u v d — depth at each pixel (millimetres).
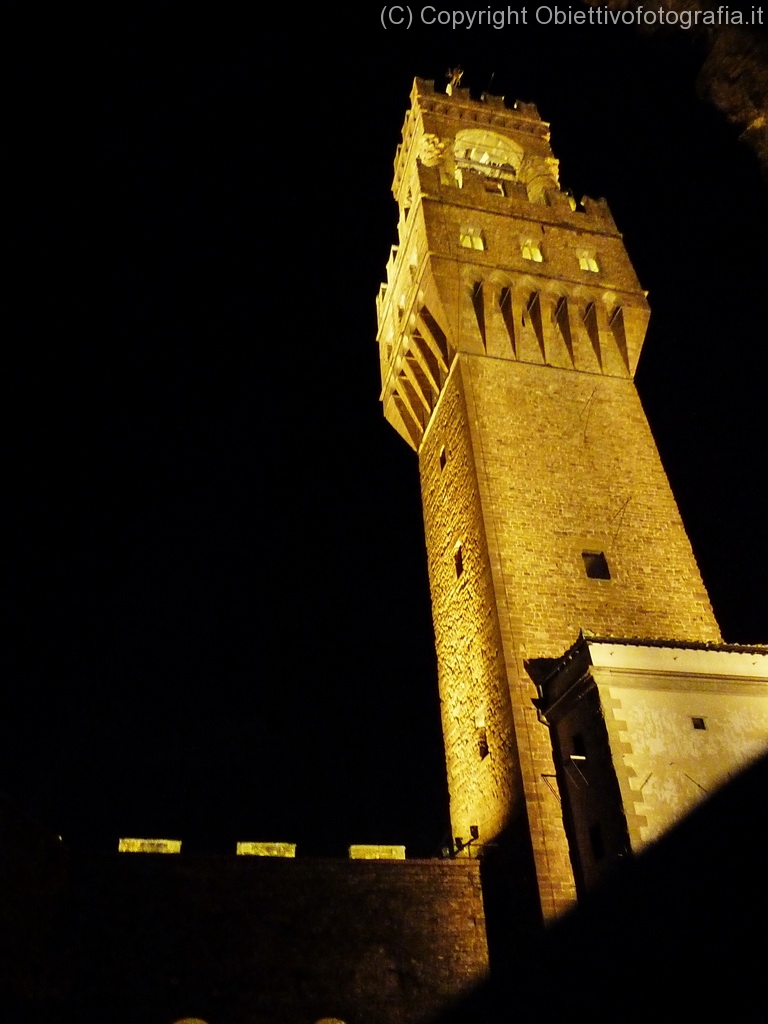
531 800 20312
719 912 13273
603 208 35500
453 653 27438
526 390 29125
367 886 20656
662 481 28125
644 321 31812
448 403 30312
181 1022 18000
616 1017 14852
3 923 16641
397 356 34125
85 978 18141
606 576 25375
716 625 25219
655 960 14273
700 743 18984
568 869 19297
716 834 13805
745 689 20141
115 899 19266
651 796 17969
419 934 20203
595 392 29812
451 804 26391
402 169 40344
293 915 19859
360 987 19141
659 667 20094
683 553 26562
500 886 20766
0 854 16812
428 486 32531
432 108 38906
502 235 32531
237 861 20344
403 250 35625
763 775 13516
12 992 16625
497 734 22812
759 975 12250
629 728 18984
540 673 22688
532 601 24125
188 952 18891
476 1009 18812
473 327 30078
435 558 30562
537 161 38719
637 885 15422
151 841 21766
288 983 18906
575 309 31312
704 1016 12891
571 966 16844
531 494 26547
